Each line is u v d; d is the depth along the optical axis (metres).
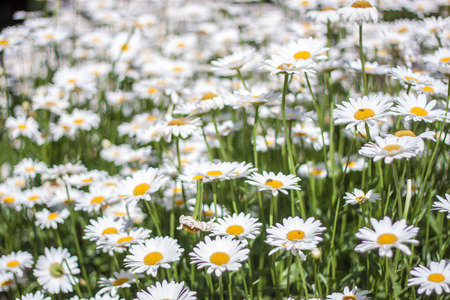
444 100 1.16
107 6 2.13
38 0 1.85
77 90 1.51
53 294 1.10
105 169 1.45
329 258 1.06
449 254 1.06
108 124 1.65
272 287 1.09
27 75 1.85
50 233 1.28
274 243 0.95
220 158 1.30
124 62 1.77
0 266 1.10
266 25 1.83
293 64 1.03
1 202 1.23
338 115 1.07
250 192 1.23
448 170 1.14
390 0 1.59
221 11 2.25
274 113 1.17
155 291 0.95
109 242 1.04
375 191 1.09
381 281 1.07
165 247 0.98
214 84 1.59
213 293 1.05
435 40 1.35
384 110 1.01
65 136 1.55
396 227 0.91
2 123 1.62
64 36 1.72
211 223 1.00
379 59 1.40
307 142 1.30
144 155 1.37
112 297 1.01
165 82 1.48
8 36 1.48
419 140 0.96
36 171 1.30
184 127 1.15
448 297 1.03
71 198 1.21
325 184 1.25
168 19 2.13
